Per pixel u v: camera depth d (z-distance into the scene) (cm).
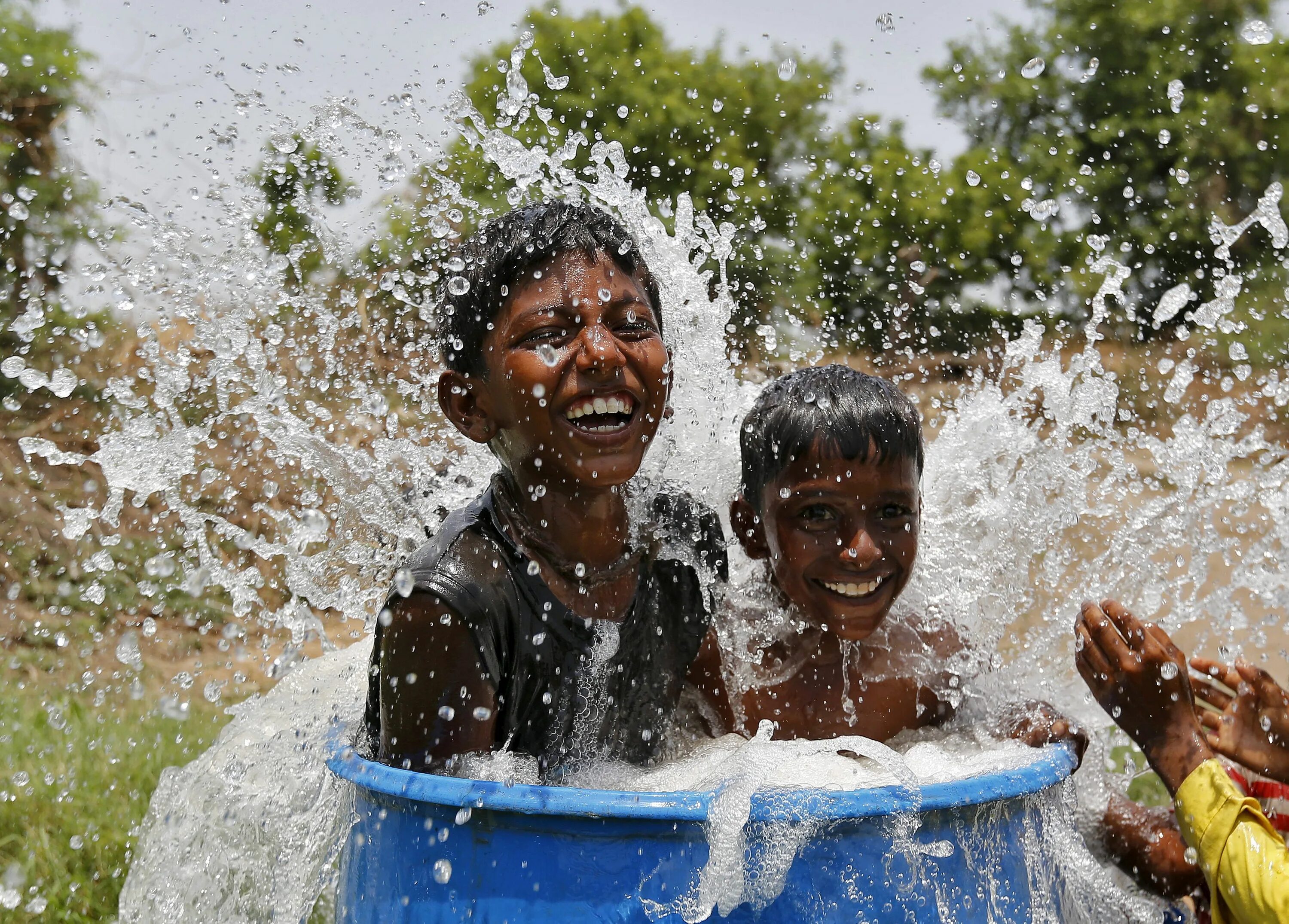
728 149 962
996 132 1206
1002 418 292
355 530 255
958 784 169
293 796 219
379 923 177
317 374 324
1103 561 293
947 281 998
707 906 160
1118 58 1192
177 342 339
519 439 190
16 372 268
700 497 241
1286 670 409
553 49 1002
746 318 826
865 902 163
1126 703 210
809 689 223
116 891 269
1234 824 197
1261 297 979
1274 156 1135
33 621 500
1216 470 306
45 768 332
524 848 164
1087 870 203
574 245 190
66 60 643
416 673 184
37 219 618
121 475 266
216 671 467
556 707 195
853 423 206
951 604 255
